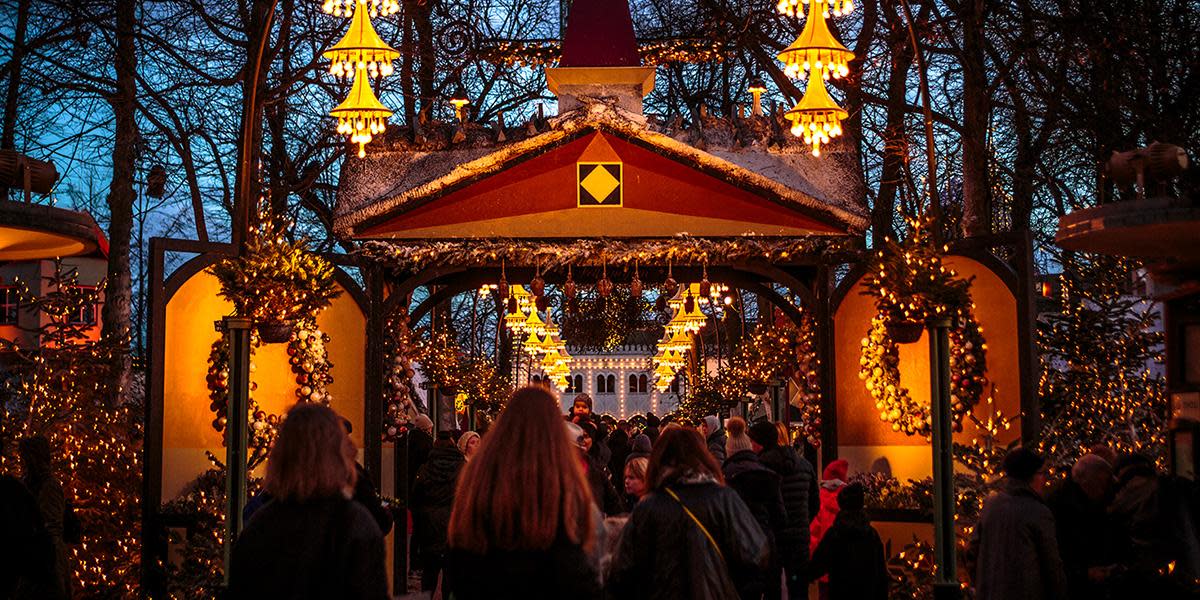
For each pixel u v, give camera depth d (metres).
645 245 15.27
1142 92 18.98
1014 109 22.02
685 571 7.04
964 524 12.88
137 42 24.28
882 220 24.83
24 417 15.20
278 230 13.85
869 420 14.78
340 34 24.69
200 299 13.80
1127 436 15.60
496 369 35.44
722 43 20.67
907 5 14.13
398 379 16.62
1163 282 11.73
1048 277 23.05
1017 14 21.09
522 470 5.18
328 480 5.27
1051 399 16.48
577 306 24.61
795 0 13.56
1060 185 23.59
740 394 28.86
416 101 27.34
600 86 16.36
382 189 15.66
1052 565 8.64
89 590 13.88
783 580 17.78
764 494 10.79
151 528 13.07
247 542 5.25
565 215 15.48
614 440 21.59
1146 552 9.86
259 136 21.92
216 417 13.92
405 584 17.14
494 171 15.57
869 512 13.54
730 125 15.95
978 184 20.58
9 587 8.95
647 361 112.88
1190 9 18.83
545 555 5.14
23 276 35.78
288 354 14.60
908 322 12.83
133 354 21.31
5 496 8.97
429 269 15.75
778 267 15.95
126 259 21.64
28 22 23.53
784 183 15.48
